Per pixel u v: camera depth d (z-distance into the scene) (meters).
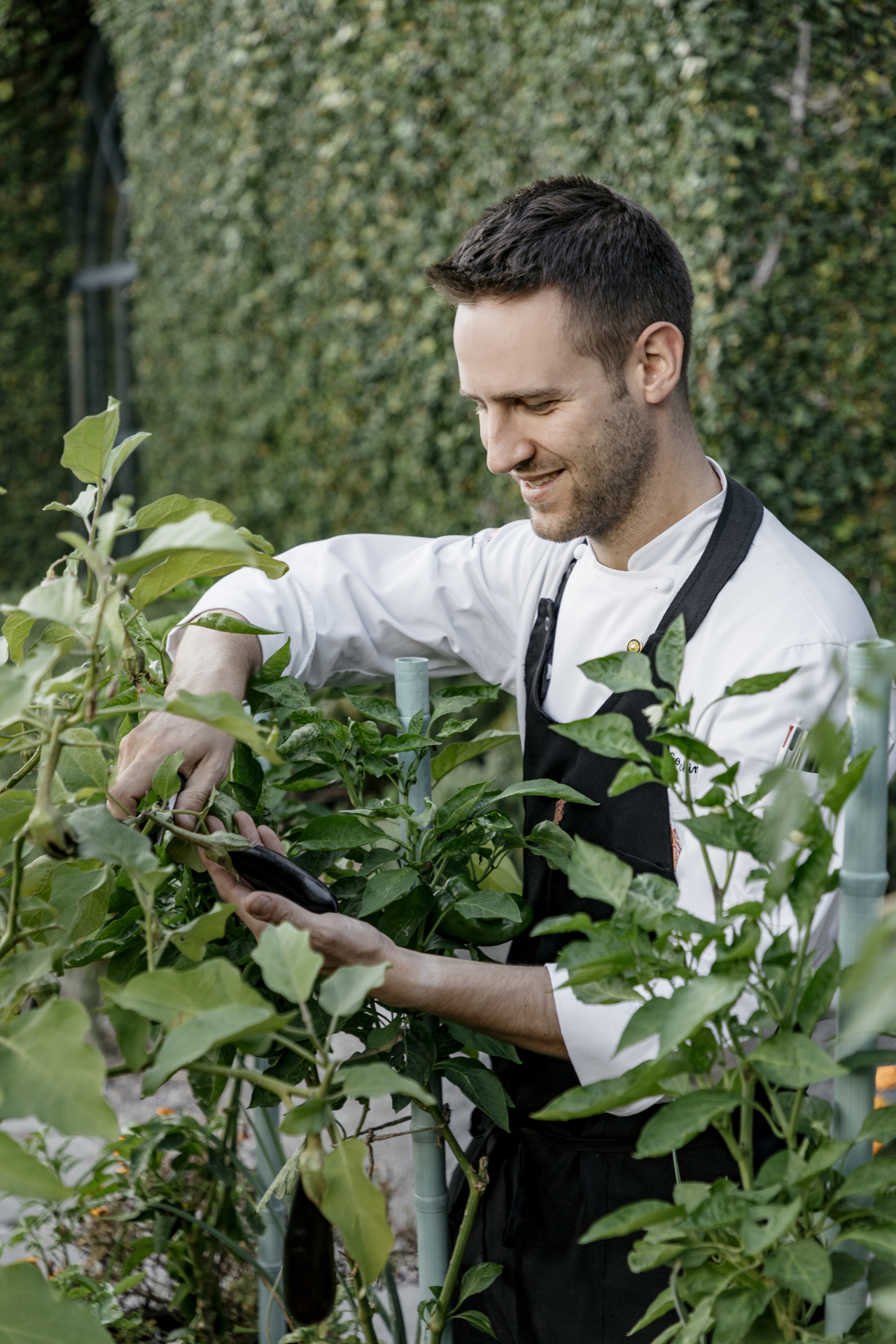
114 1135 0.69
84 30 6.51
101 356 7.11
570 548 1.37
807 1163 0.73
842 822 1.03
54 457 7.02
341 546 1.48
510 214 1.15
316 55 4.41
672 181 3.33
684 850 1.13
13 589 6.38
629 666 0.82
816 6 3.25
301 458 4.91
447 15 3.89
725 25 3.17
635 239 1.15
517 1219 1.21
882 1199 0.75
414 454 4.33
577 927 0.78
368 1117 1.52
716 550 1.20
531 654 1.36
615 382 1.15
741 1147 0.78
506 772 3.41
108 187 6.96
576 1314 1.19
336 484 4.75
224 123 4.97
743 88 3.19
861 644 0.81
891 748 1.12
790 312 3.38
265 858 0.97
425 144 4.07
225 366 5.31
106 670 0.86
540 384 1.13
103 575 0.77
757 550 1.19
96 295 7.06
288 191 4.70
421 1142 1.19
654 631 1.21
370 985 0.75
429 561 1.46
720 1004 0.69
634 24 3.32
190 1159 1.45
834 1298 0.83
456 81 3.93
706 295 3.31
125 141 5.80
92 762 1.00
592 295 1.11
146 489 6.12
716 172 3.24
